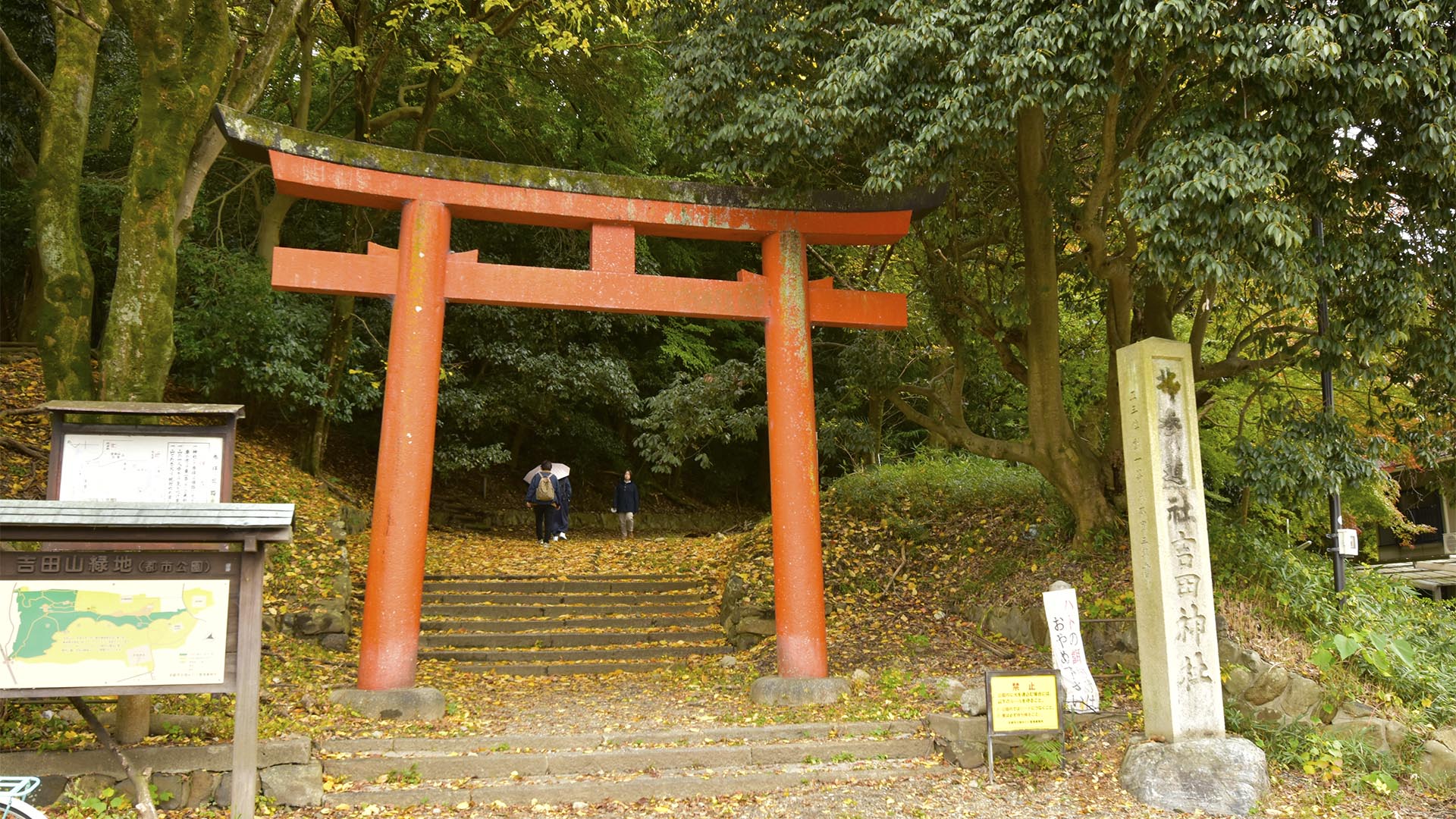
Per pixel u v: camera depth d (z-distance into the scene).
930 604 10.69
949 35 6.77
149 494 5.49
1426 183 7.24
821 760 6.48
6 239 13.77
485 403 17.58
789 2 8.12
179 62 7.73
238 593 5.17
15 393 11.65
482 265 7.91
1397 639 7.36
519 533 18.69
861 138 7.68
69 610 4.83
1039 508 11.72
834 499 13.27
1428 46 6.39
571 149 17.28
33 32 12.74
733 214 8.50
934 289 10.82
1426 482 14.30
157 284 7.39
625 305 8.16
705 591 12.20
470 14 13.44
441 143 16.58
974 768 6.42
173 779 5.33
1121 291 9.67
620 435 22.33
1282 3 6.35
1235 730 6.79
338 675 8.25
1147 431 6.59
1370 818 5.87
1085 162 10.18
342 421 14.07
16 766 5.15
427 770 5.89
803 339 8.45
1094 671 8.33
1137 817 5.71
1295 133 6.54
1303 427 8.07
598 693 8.46
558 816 5.52
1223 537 9.00
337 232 16.66
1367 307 7.45
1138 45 6.40
